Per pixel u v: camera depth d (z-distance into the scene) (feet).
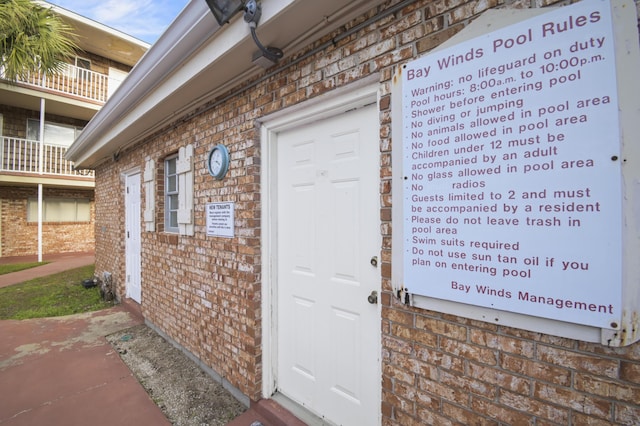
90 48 36.24
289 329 7.82
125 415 7.80
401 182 5.03
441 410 4.67
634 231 3.25
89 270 28.63
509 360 4.07
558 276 3.65
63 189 39.34
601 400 3.48
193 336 10.50
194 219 10.39
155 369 10.12
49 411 7.97
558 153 3.65
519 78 3.91
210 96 9.27
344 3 5.40
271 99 7.47
